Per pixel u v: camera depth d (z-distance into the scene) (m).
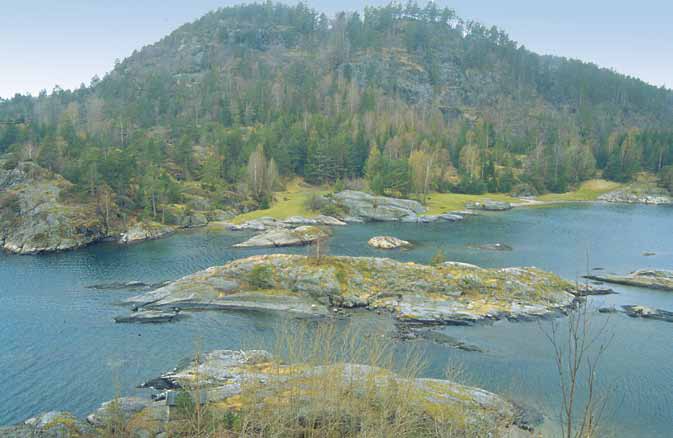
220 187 144.88
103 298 66.94
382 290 66.19
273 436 25.36
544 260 91.31
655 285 73.31
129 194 126.50
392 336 54.03
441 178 179.25
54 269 83.56
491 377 44.50
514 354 49.62
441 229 125.56
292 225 128.75
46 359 47.47
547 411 38.38
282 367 40.38
